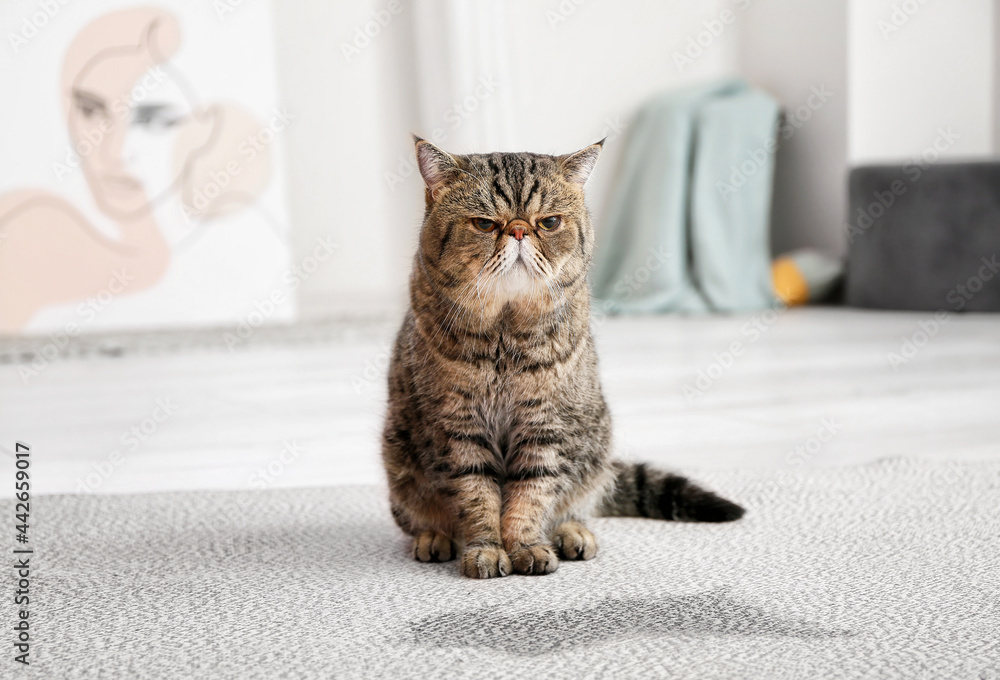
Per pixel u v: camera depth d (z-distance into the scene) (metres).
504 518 1.76
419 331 1.75
